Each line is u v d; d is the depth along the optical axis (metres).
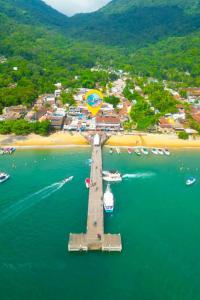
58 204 138.25
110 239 114.25
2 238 116.12
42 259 106.94
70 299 92.50
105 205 134.00
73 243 111.31
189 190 155.25
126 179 164.38
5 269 102.25
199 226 127.31
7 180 158.62
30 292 94.44
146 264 106.38
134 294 95.00
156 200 145.50
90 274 101.69
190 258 109.50
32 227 122.56
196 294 95.62
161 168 179.38
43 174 166.88
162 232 122.88
